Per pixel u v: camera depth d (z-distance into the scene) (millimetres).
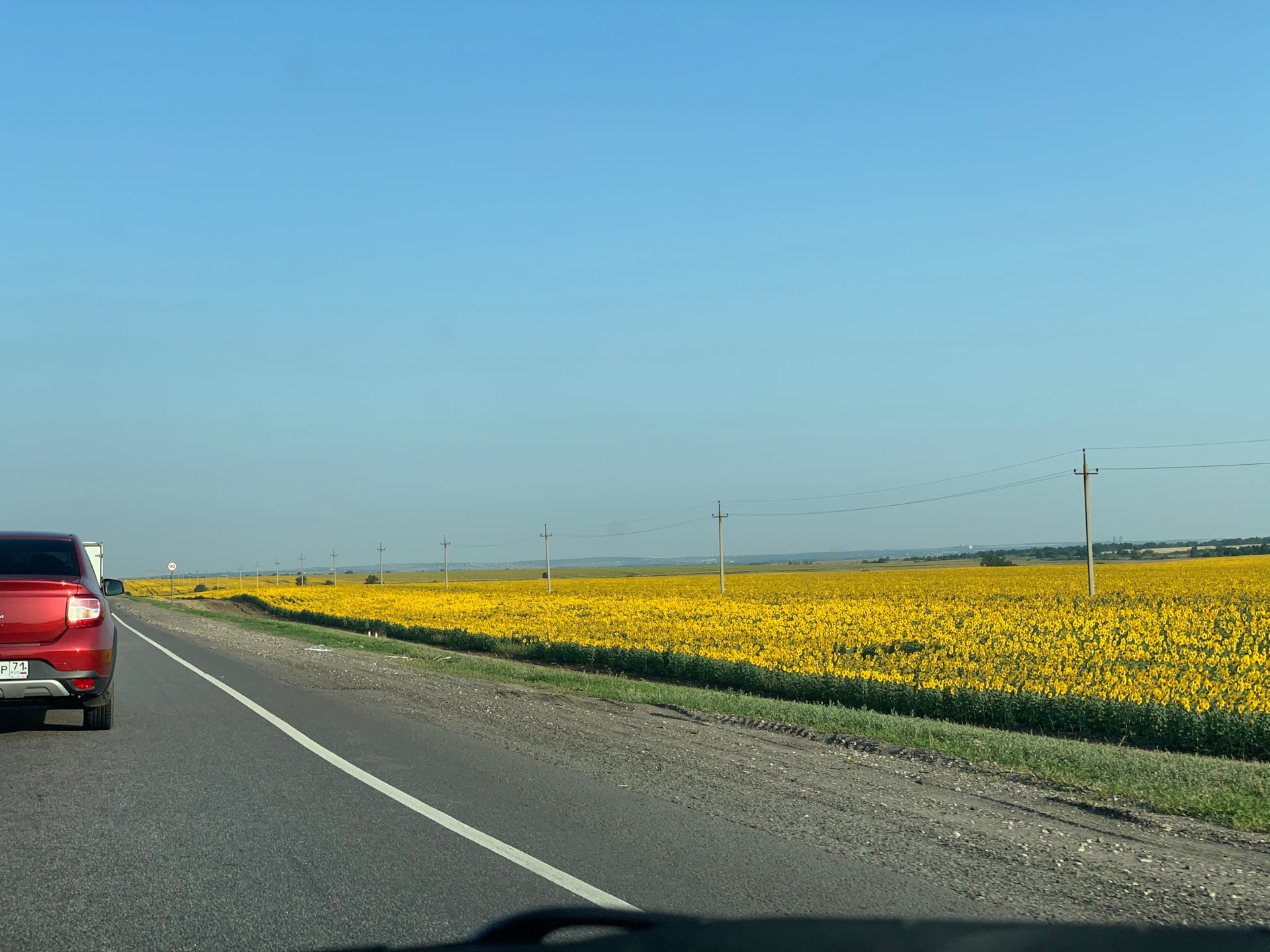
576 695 16875
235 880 5516
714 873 5719
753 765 9570
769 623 33281
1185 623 29797
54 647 9758
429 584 102562
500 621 38531
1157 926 4918
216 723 11656
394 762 9195
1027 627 29891
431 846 6227
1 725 11367
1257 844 6863
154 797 7629
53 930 4734
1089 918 5027
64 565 10852
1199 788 9008
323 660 22750
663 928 4809
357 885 5441
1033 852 6324
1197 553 133000
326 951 4488
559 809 7324
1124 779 9406
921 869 5844
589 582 96375
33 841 6320
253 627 43281
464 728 11516
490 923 4852
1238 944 4691
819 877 5660
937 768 10117
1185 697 15508
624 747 10383
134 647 25953
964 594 52719
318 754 9594
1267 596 43844
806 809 7527
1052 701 15859
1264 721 13070
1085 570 79375
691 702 15984
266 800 7527
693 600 52844
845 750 11492
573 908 5082
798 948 4555
